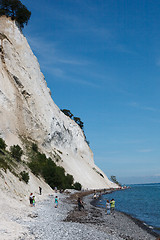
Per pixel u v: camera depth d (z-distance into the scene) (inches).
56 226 685.3
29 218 760.3
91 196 2459.4
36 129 2780.5
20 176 1432.1
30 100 2888.8
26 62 3218.5
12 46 3016.7
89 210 1289.4
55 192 2053.4
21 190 1234.0
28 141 2561.5
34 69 3326.8
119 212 1413.6
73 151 3858.3
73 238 576.4
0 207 787.4
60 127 3454.7
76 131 4552.2
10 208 829.2
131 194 3545.8
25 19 3422.7
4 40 2896.2
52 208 1134.4
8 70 2770.7
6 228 555.8
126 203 2118.6
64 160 3248.0
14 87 2738.7
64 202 1524.4
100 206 1657.2
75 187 2898.6
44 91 3400.6
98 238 619.5
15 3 3260.3
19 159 1851.6
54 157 2906.0
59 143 3432.6
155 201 2352.4
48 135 2987.2
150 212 1521.9
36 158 2320.4
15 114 2598.4
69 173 3085.6
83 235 623.5
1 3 3255.4
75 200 1770.4
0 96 2509.8
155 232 885.8
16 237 497.4
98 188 3720.5
